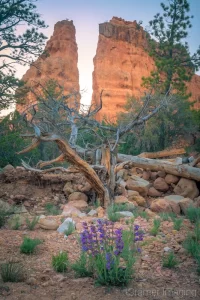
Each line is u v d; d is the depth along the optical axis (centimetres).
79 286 384
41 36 2747
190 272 430
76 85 9119
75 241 560
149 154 1659
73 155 1004
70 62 10250
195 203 974
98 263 399
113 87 10425
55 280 400
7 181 1240
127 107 2902
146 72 11069
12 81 2483
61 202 1159
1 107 2448
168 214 833
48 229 658
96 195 1166
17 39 2717
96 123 1231
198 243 530
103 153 1102
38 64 2981
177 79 3319
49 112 1269
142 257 476
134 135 2295
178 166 1240
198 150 2580
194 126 2758
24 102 2459
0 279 401
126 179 1288
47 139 959
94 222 686
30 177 1252
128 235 483
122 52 11069
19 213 895
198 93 9650
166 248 510
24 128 2030
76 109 1330
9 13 2542
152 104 2342
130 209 935
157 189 1259
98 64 10838
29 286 382
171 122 2559
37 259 475
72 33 11119
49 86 2434
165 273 425
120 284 389
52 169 1109
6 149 1952
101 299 351
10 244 540
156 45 3619
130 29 11450
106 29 11369
